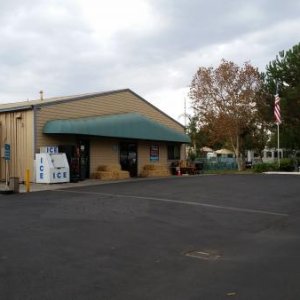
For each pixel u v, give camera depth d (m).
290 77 42.78
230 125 42.00
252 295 5.84
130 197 15.49
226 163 46.50
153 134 28.72
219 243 9.16
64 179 21.52
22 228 9.98
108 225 10.49
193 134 55.59
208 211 12.93
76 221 10.88
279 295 5.83
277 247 8.80
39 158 21.28
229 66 42.16
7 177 19.34
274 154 55.66
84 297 5.73
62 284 6.24
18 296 5.73
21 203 13.95
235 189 18.27
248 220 11.77
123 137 26.17
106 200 14.66
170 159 32.34
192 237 9.62
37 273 6.73
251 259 7.84
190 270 7.10
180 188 18.53
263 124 43.75
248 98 41.81
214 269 7.18
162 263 7.50
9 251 8.01
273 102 41.22
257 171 34.84
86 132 23.27
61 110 23.38
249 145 46.50
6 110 22.62
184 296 5.81
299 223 11.47
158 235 9.67
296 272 6.95
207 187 18.95
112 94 27.03
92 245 8.60
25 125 22.19
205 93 42.78
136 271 6.98
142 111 29.75
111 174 24.73
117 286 6.21
